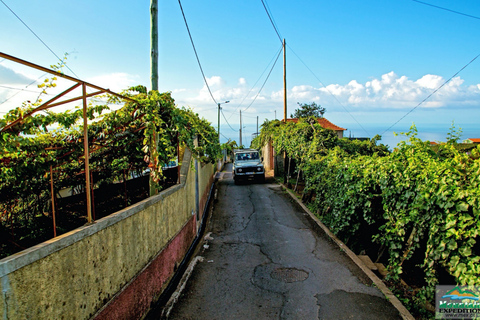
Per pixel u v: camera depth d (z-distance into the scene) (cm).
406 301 447
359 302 451
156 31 609
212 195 1491
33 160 362
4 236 342
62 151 419
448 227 358
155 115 475
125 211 378
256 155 2038
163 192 541
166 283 533
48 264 237
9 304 196
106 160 563
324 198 918
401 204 478
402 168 486
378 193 603
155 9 605
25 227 398
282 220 959
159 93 527
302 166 1323
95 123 462
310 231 834
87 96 314
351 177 662
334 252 665
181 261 642
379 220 629
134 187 709
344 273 554
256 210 1110
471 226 348
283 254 665
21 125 307
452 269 358
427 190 403
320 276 546
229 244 749
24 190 388
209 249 718
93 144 449
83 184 538
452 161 386
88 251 294
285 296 479
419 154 486
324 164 948
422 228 429
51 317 237
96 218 443
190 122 623
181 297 487
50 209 470
